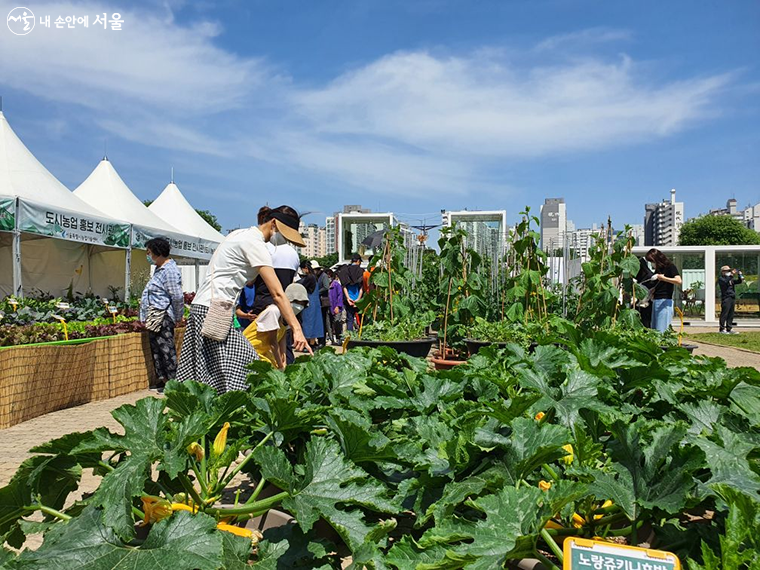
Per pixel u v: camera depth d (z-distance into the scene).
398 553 1.33
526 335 6.66
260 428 1.92
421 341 6.48
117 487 1.36
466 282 8.25
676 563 1.11
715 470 1.43
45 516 1.68
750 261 24.14
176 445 1.55
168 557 1.18
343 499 1.48
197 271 20.62
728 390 2.16
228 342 4.10
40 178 11.95
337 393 2.22
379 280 8.06
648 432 1.69
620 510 1.47
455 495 1.42
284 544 1.42
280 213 5.07
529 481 1.65
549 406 1.83
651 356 2.51
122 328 8.71
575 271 11.48
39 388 6.41
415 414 2.25
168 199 19.98
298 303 6.43
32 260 16.41
